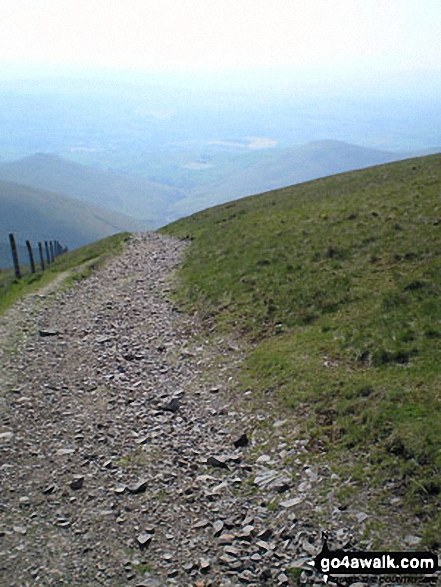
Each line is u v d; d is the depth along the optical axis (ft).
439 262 67.36
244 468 40.04
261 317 70.03
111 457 42.91
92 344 72.74
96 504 36.45
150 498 36.81
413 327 52.34
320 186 175.52
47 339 75.15
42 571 29.91
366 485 33.83
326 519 31.94
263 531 31.96
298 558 29.45
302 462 38.47
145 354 68.23
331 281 72.33
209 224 161.68
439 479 31.60
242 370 57.62
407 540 28.71
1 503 36.96
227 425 47.32
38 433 47.60
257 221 131.85
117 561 30.55
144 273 116.67
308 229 104.53
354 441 38.52
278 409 47.11
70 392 56.80
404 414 38.86
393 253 76.38
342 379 47.55
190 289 92.84
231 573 28.94
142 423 48.88
